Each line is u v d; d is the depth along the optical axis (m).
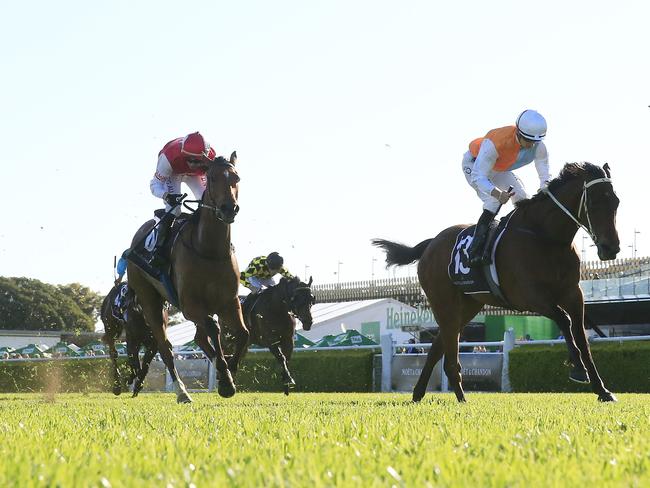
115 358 17.20
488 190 9.81
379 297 49.38
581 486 2.83
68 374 26.62
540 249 9.48
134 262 11.37
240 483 2.93
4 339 60.19
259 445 4.23
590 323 10.15
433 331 33.09
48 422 6.33
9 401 13.62
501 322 31.42
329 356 24.08
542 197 9.58
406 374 21.70
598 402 9.50
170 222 10.86
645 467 3.34
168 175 10.93
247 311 16.34
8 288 65.38
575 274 9.60
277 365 24.84
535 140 9.72
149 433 5.12
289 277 16.19
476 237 9.94
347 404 9.66
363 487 2.82
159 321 11.70
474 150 10.50
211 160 10.24
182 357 26.03
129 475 3.11
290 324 16.14
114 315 16.52
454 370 10.49
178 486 2.91
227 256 10.40
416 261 11.30
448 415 6.62
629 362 18.73
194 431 5.21
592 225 9.20
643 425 5.50
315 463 3.37
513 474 3.08
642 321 28.67
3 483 2.89
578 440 4.29
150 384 25.09
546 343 19.95
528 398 12.10
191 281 10.34
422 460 3.48
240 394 17.50
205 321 10.28
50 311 65.94
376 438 4.46
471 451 3.89
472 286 10.05
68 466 3.34
